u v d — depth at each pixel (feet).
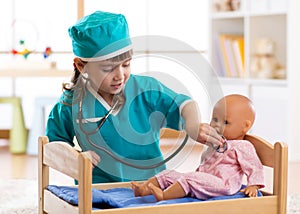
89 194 4.83
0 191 9.21
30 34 15.61
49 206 5.77
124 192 5.95
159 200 5.52
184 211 5.13
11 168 11.77
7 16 15.64
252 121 6.04
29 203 8.48
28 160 12.79
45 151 5.81
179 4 15.53
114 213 4.88
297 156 12.41
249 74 13.56
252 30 13.61
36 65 12.46
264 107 13.07
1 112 15.99
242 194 5.65
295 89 12.37
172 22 15.53
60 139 6.49
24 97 16.08
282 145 5.50
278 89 12.71
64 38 15.78
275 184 5.55
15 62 12.60
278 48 13.62
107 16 5.85
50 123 6.50
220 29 14.38
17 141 13.69
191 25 15.60
